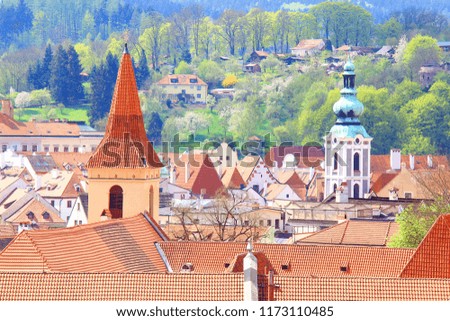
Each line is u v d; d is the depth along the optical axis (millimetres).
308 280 152875
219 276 151500
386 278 153250
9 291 152250
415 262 172750
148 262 189625
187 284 151500
